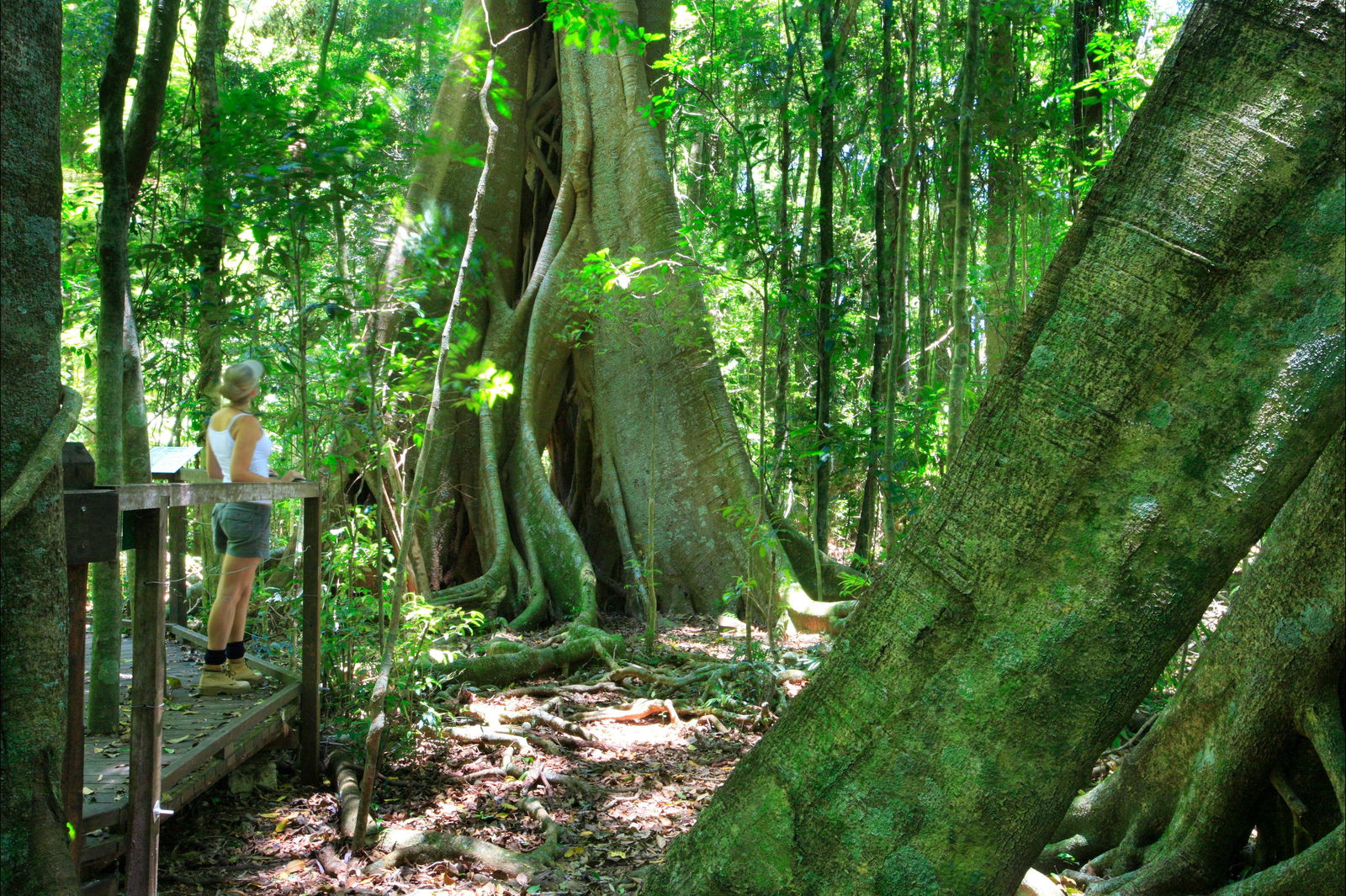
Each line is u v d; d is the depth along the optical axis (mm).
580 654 8461
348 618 5996
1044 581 1884
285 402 7398
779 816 2107
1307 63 1757
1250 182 1774
